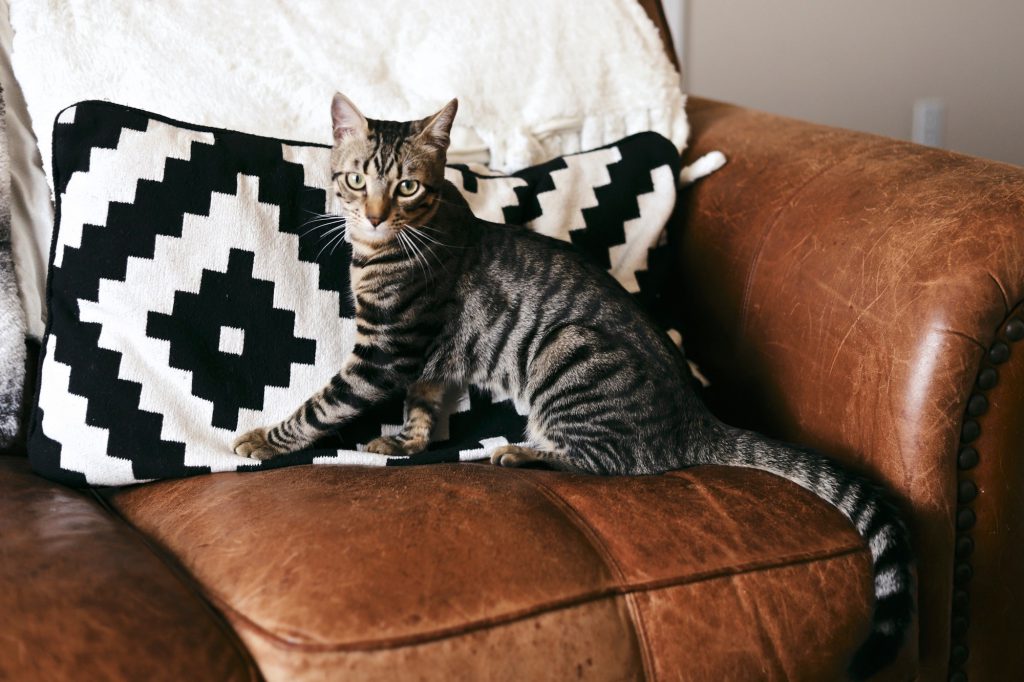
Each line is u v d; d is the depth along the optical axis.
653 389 1.44
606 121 1.81
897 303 1.31
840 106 3.03
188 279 1.39
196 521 1.18
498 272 1.57
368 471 1.31
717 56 2.84
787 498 1.27
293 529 1.10
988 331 1.24
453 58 1.73
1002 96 3.18
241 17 1.61
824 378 1.43
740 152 1.76
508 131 1.75
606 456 1.45
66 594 0.97
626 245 1.70
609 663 1.06
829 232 1.47
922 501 1.28
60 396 1.32
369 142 1.48
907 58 3.04
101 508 1.26
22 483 1.26
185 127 1.44
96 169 1.36
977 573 1.32
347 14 1.69
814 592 1.17
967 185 1.37
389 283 1.50
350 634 0.96
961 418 1.26
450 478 1.27
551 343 1.52
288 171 1.50
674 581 1.11
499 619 1.01
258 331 1.43
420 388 1.58
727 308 1.65
